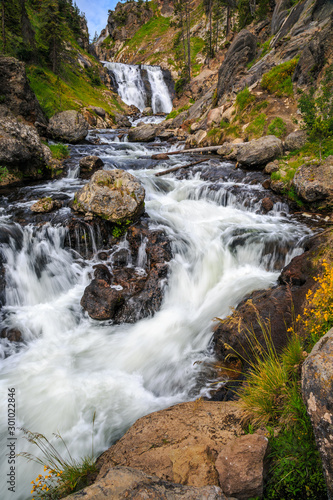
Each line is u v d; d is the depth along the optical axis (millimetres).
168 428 3670
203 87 40906
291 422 3156
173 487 2490
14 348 6789
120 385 5695
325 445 2363
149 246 8953
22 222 9594
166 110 60469
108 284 8008
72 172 15422
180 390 5402
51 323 7410
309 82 18031
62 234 9172
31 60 38344
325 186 10297
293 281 6398
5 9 36031
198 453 3033
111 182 9734
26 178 14062
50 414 5090
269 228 9977
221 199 12805
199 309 7582
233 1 55656
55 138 23281
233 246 9359
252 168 15125
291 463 2779
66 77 46531
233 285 8008
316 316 3988
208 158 17969
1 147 12797
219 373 5516
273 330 5301
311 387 2498
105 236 9484
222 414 3771
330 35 16984
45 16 46625
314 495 2578
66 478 3562
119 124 41688
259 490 2633
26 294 8203
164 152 22609
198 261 8883
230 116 21641
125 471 2602
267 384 3668
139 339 6859
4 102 20312
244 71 26469
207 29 69500
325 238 7270
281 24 31516
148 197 12883
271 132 17422
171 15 90312
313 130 11531
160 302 7820
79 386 5668
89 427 4836
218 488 2473
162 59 71188
